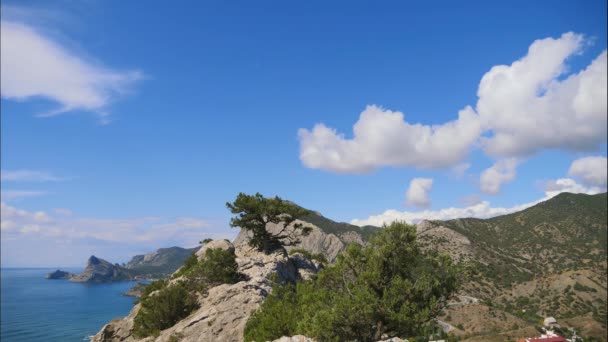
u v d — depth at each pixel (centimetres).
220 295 3725
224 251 4703
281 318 2773
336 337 2372
